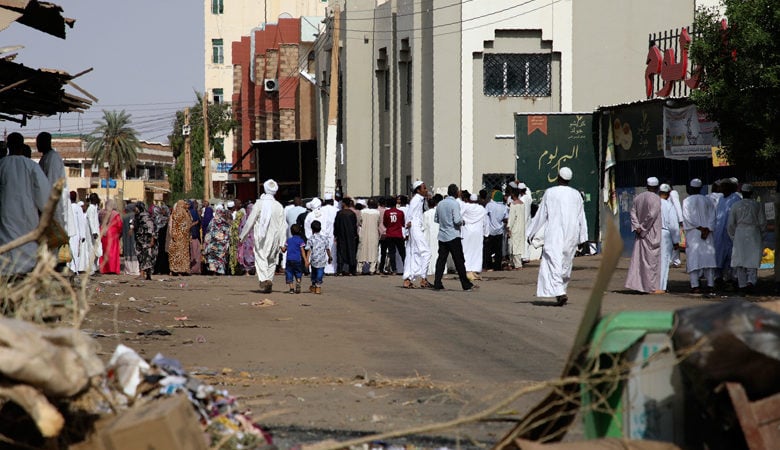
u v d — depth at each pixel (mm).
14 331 9242
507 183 59438
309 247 38406
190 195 144375
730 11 34938
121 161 172750
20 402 9219
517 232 54531
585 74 65438
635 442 9773
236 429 11516
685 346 9516
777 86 33500
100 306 30125
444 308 31469
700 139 48812
